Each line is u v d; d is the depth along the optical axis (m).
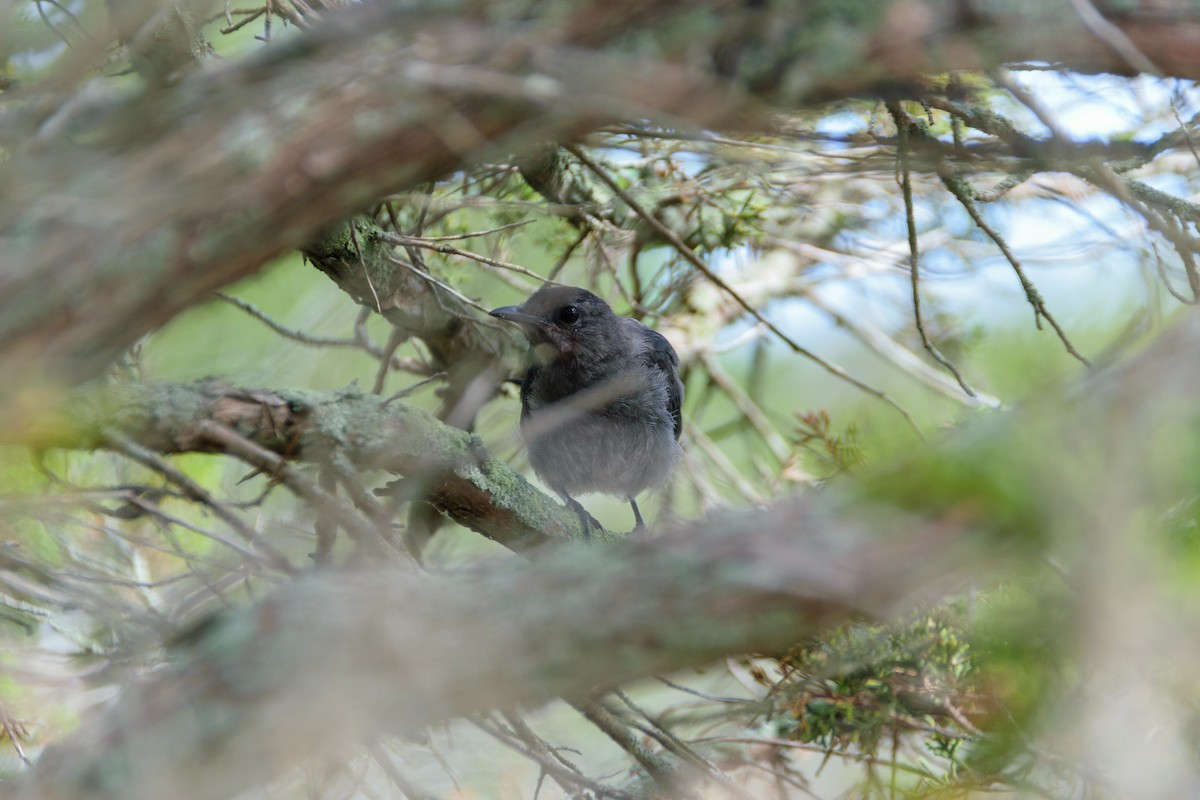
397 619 4.10
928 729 6.77
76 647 7.36
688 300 12.03
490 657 3.98
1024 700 4.47
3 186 4.57
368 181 4.62
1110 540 3.74
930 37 4.77
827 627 3.97
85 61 5.05
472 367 10.28
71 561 6.72
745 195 10.75
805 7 4.71
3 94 6.33
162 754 4.07
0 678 6.68
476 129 4.73
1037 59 5.04
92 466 8.07
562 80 4.60
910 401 11.16
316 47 4.62
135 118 4.71
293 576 5.22
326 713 4.04
